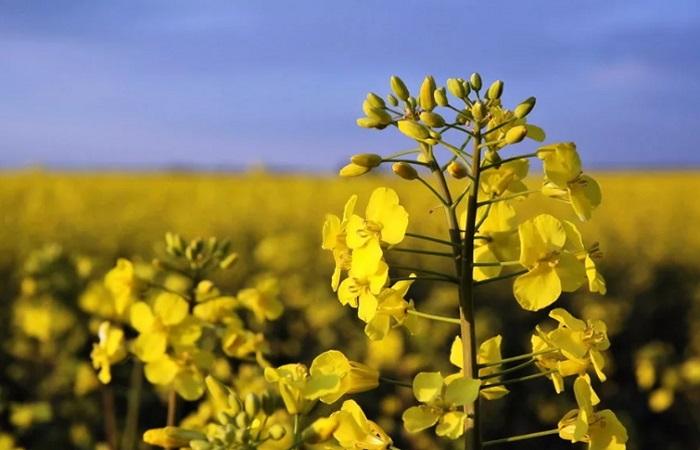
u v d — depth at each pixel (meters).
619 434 0.29
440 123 0.30
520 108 0.30
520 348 1.15
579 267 0.29
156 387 0.74
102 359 0.44
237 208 2.14
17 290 1.22
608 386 1.01
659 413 0.96
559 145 0.30
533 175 2.23
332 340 1.01
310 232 1.87
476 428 0.29
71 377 0.78
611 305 1.23
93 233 1.77
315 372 0.30
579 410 0.29
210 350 0.44
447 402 0.28
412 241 1.55
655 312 1.36
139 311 0.42
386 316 0.30
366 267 0.29
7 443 0.62
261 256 1.31
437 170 0.30
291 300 1.09
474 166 0.30
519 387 0.98
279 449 0.33
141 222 1.95
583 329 0.30
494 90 0.30
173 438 0.33
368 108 0.31
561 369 0.30
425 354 0.84
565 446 0.92
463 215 0.32
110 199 2.42
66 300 0.78
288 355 0.97
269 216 2.04
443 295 1.12
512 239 0.31
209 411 0.45
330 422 0.30
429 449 0.78
